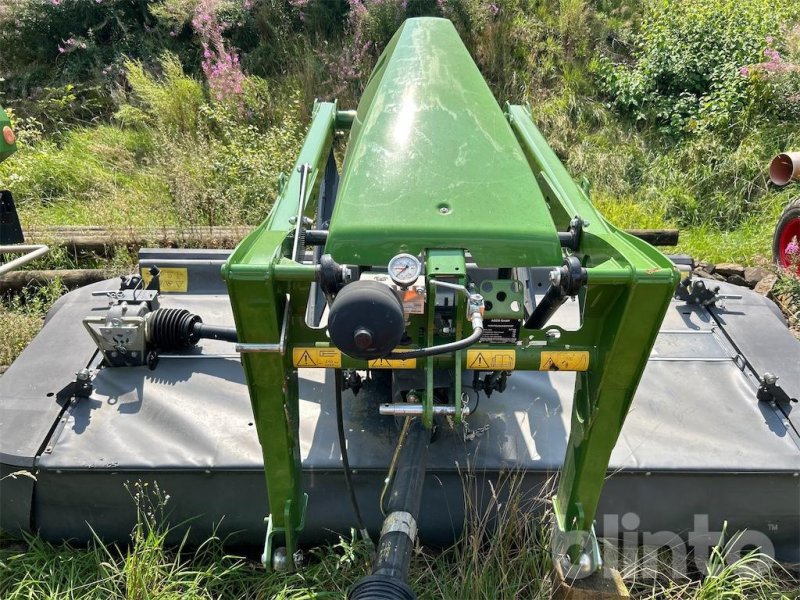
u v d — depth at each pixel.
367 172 2.08
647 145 7.14
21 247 3.36
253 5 8.27
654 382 2.91
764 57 7.00
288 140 6.38
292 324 1.96
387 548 1.71
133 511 2.54
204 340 3.18
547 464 2.53
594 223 2.25
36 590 2.42
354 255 1.87
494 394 2.85
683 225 6.20
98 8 8.25
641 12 8.28
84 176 6.30
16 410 2.68
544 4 8.37
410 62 2.68
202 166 5.93
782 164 4.99
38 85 7.91
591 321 1.93
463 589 2.31
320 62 7.86
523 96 7.54
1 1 8.08
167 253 3.66
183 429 2.65
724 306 3.45
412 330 1.91
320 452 2.54
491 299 1.87
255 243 1.97
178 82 7.12
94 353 3.05
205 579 2.47
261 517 2.54
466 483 2.51
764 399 2.77
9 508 2.52
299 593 2.34
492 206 1.96
